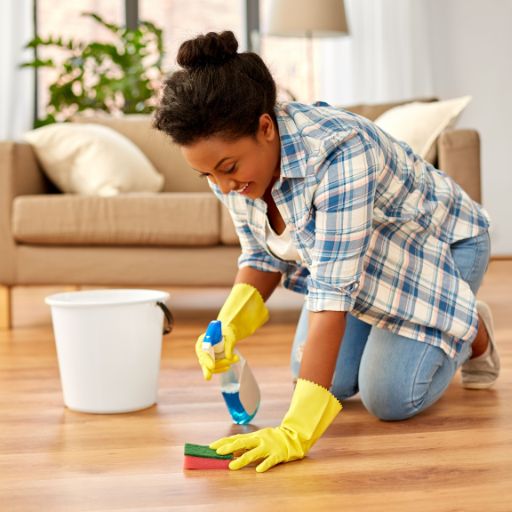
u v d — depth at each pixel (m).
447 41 5.62
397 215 1.61
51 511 1.24
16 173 3.21
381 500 1.26
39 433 1.69
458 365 1.80
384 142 1.55
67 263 3.18
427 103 3.58
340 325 1.46
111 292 2.01
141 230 3.11
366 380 1.72
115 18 5.63
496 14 5.63
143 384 1.87
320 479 1.36
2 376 2.30
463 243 1.77
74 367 1.85
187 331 3.06
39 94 5.54
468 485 1.32
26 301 4.07
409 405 1.70
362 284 1.64
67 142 3.44
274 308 3.70
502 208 5.69
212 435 1.66
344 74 5.54
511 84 5.66
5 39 5.14
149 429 1.71
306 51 5.66
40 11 5.53
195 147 1.33
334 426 1.70
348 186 1.40
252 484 1.34
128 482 1.37
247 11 5.70
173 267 3.16
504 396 1.93
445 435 1.61
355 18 5.50
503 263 5.44
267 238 1.63
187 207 3.10
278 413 1.82
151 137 3.88
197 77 1.31
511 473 1.38
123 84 4.85
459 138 3.00
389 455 1.49
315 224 1.47
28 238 3.15
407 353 1.70
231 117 1.31
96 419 1.80
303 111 1.46
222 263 3.15
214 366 1.55
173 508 1.25
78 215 3.12
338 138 1.39
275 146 1.42
